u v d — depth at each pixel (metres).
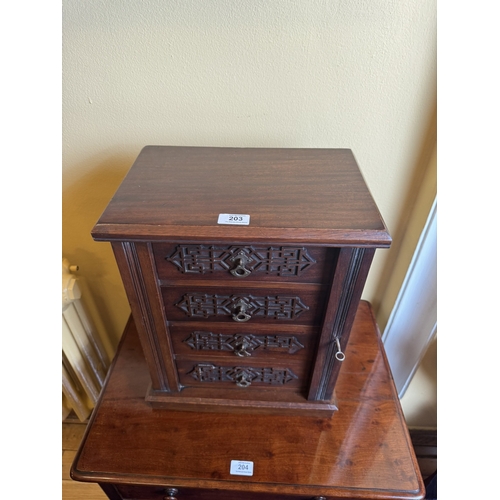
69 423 1.35
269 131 0.81
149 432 0.73
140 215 0.54
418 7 0.66
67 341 1.03
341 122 0.79
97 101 0.77
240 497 0.76
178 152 0.73
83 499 1.19
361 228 0.51
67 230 0.98
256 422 0.75
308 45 0.70
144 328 0.65
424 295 0.92
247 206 0.56
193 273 0.58
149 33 0.70
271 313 0.63
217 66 0.73
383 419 0.76
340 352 0.63
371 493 0.65
